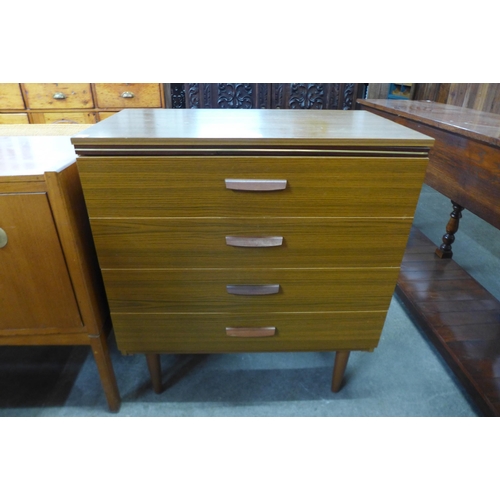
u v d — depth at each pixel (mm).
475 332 1314
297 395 1159
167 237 823
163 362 1276
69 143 990
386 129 830
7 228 786
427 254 1844
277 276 884
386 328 1438
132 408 1106
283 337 989
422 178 770
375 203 793
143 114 1001
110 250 837
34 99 2139
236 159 734
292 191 771
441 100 2609
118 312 935
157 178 750
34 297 878
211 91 2223
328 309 943
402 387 1188
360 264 875
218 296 910
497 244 2084
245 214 796
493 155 1072
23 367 1241
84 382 1187
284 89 2244
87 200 772
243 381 1206
